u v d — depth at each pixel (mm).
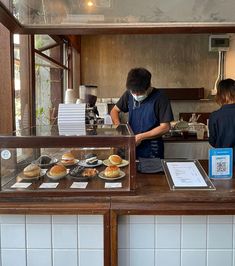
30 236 1392
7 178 1401
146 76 2182
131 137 1324
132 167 1341
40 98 3238
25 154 1467
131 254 1410
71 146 1313
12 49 2092
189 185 1432
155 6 1871
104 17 1945
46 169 1541
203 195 1335
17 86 2398
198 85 6109
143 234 1401
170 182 1473
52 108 3424
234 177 1587
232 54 5941
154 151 2277
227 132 2074
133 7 1878
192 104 6121
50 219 1379
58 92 4352
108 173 1447
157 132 2223
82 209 1314
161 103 2281
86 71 6145
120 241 1403
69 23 1962
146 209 1318
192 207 1320
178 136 3471
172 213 1322
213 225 1396
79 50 5828
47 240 1393
